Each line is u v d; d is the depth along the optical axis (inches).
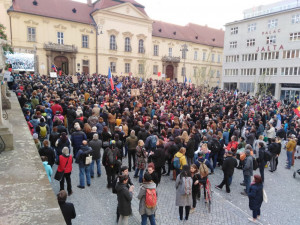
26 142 258.2
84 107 533.3
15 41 1432.1
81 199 284.5
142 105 641.0
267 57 1707.7
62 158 275.9
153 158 329.4
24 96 498.6
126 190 217.6
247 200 323.0
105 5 1712.6
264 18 1708.9
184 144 372.5
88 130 401.4
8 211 136.1
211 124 482.6
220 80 2474.2
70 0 1738.4
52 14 1541.6
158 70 2070.6
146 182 226.1
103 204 277.4
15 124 331.3
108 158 304.3
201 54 2314.2
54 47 1529.3
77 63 1657.2
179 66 2180.1
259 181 269.7
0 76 235.9
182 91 1073.5
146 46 1926.7
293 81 1560.0
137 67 1904.5
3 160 208.7
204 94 1138.7
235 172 425.4
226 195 334.0
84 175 333.1
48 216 134.2
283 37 1603.1
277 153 432.1
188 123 505.7
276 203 318.7
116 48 1782.7
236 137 443.5
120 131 400.2
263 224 268.1
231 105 765.9
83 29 1652.3
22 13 1434.5
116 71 1809.8
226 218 275.3
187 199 254.1
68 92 721.6
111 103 587.5
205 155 380.5
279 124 673.6
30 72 1109.7
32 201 147.6
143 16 1866.4
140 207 225.9
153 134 390.3
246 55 1850.4
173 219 264.2
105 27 1708.9
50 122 469.7
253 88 1787.6
